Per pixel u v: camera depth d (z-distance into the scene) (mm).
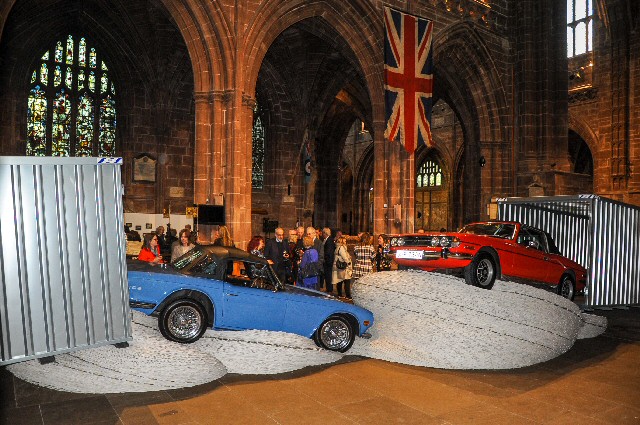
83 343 6516
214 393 6883
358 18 21812
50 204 6293
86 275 6555
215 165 17469
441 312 8930
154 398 6629
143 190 26234
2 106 23172
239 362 7758
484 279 11055
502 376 7957
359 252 15016
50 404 6359
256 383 7336
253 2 18062
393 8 22141
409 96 21547
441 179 49312
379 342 8914
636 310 14008
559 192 26812
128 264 8914
